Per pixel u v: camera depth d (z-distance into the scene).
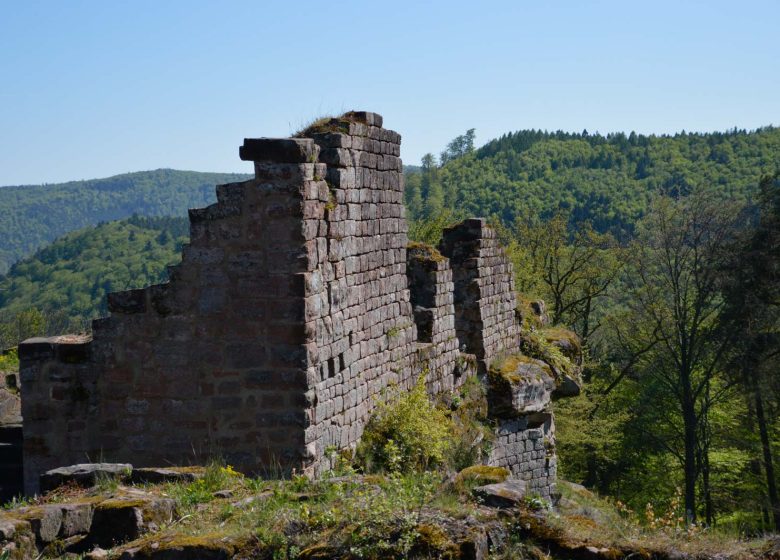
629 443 37.12
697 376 36.41
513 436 18.09
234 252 10.07
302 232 9.91
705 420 34.81
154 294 10.34
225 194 10.04
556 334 22.70
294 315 9.95
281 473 9.96
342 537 6.26
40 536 6.41
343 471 9.55
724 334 33.84
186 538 6.38
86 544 6.72
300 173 9.90
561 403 31.33
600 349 45.44
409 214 94.75
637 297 34.47
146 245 131.12
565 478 35.00
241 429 10.13
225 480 8.15
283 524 6.62
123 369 10.51
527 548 6.34
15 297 116.44
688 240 32.50
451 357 15.84
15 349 17.25
